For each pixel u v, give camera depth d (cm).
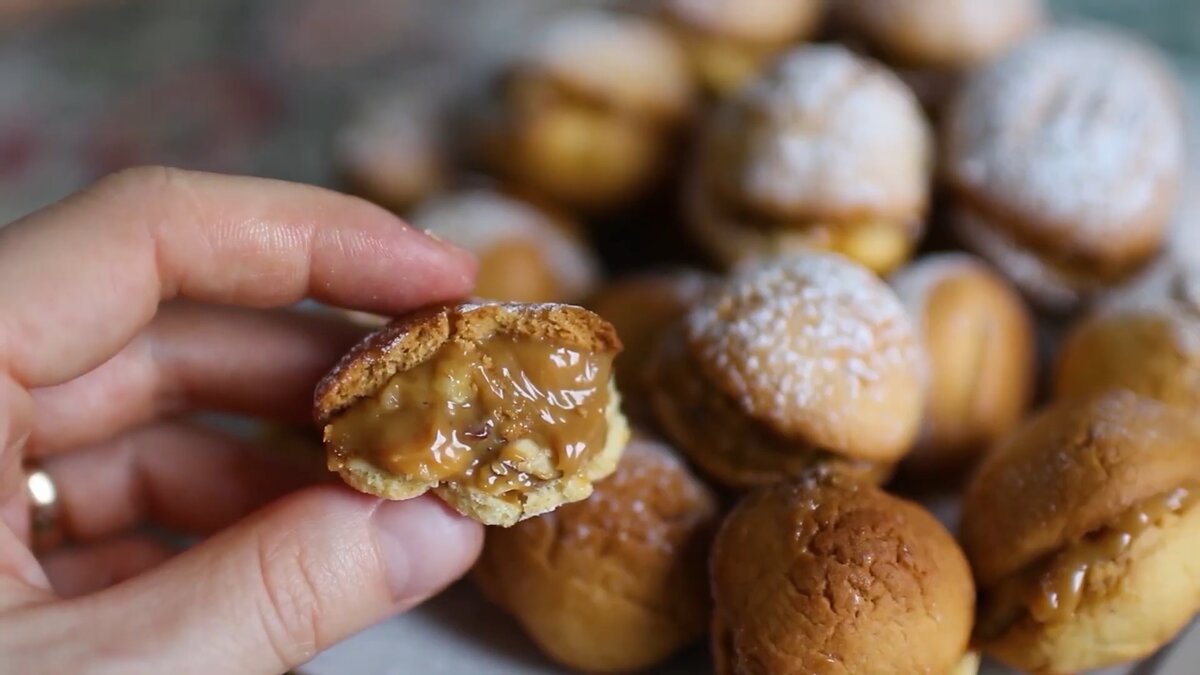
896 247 28
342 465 22
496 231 29
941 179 29
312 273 23
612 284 29
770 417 24
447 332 22
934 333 26
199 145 37
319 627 20
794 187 28
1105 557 22
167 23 42
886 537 22
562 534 23
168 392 26
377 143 32
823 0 32
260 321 25
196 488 26
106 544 26
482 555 24
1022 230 28
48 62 40
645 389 26
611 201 31
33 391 23
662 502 24
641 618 23
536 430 22
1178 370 25
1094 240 28
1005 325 27
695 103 31
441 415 22
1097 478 22
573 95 30
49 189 36
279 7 43
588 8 38
